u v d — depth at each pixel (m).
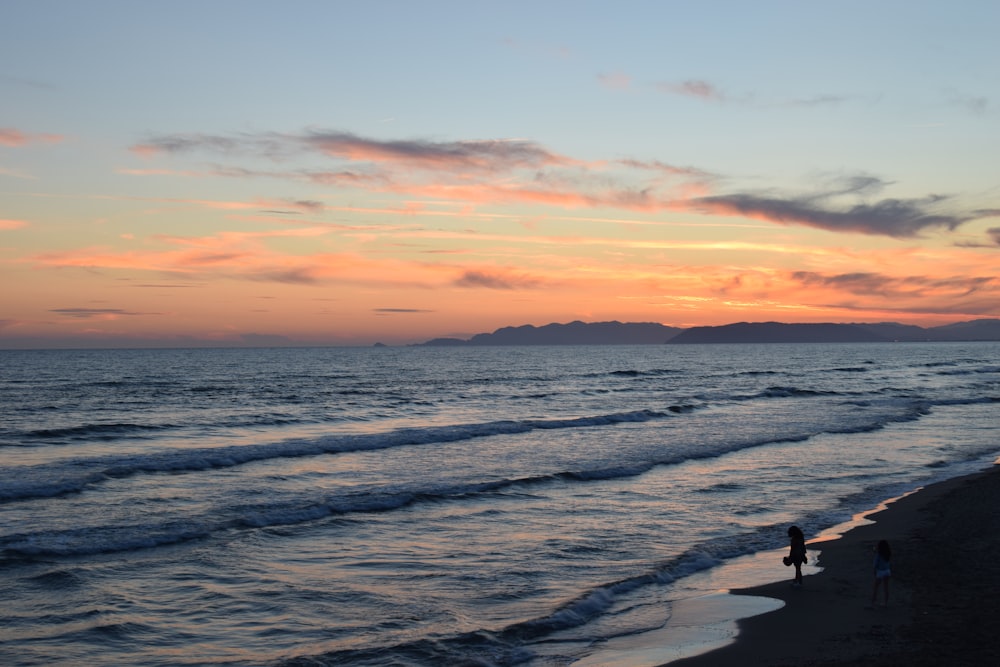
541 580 14.08
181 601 12.59
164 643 10.88
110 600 12.50
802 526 18.30
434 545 16.39
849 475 25.27
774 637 11.13
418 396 62.50
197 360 155.38
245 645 10.86
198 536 16.44
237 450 29.19
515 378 91.56
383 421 43.19
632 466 26.50
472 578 14.15
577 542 16.77
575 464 27.14
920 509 19.94
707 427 39.16
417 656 10.52
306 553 15.59
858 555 15.61
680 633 11.43
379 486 22.80
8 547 15.04
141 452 29.77
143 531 16.66
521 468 26.30
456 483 23.36
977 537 16.91
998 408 49.38
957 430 37.81
